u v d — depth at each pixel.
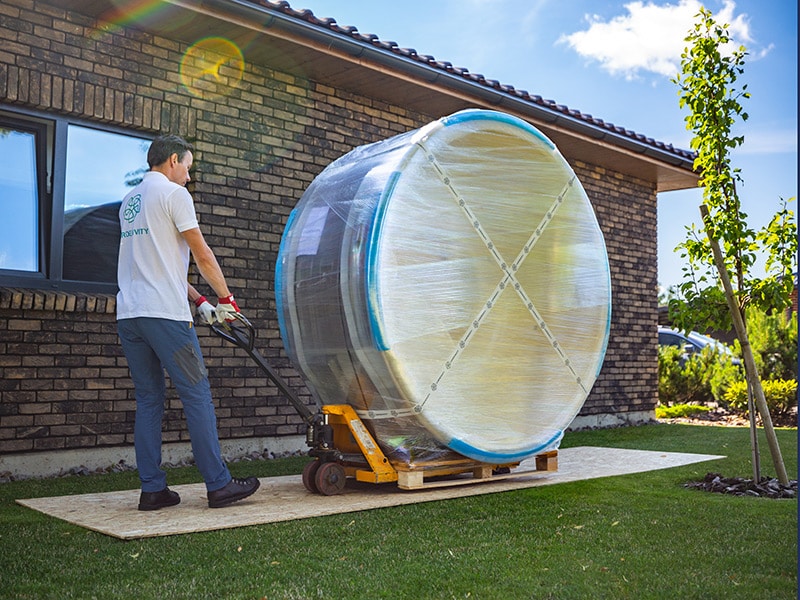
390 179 4.76
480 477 5.20
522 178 5.34
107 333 6.06
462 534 3.71
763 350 12.50
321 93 7.46
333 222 4.98
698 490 5.11
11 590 2.80
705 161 5.46
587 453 6.89
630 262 10.62
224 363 6.71
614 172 10.48
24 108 5.85
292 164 7.22
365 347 4.69
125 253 4.38
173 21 6.13
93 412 5.97
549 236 5.49
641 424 10.56
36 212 6.02
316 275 4.96
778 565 3.16
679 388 13.06
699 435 8.84
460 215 5.03
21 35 5.71
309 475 4.88
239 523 3.89
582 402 5.67
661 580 2.95
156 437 4.35
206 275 4.41
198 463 4.34
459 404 4.95
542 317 5.41
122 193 6.41
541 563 3.19
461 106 8.11
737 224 5.29
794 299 12.98
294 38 6.48
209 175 6.68
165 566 3.12
